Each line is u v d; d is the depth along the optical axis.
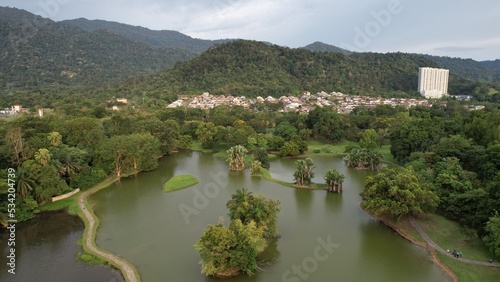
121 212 79.56
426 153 95.69
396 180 67.94
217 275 52.97
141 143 112.50
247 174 111.62
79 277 52.88
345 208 81.75
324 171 116.69
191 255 59.59
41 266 56.09
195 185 100.00
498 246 52.25
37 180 80.44
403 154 114.50
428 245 62.22
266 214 61.50
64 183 85.50
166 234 67.88
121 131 128.75
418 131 115.31
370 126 170.25
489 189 62.41
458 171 77.38
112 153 102.38
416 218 72.81
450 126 124.06
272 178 105.94
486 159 79.50
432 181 77.94
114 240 65.44
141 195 91.56
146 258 58.59
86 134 111.31
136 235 67.50
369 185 72.56
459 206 69.12
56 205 81.81
